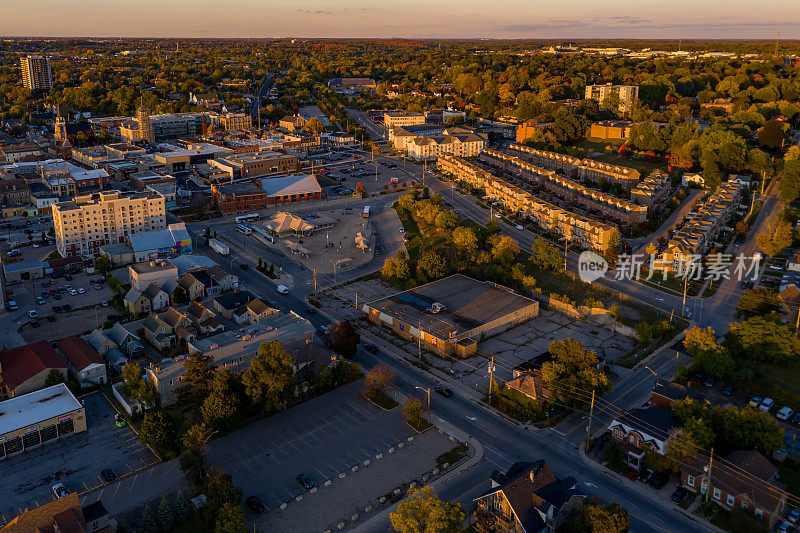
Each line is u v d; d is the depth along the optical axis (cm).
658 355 16862
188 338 16800
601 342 17825
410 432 13900
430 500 10156
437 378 16188
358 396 15400
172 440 13125
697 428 12219
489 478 12300
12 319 19425
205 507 11312
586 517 10194
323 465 12812
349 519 11294
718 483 11388
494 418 14400
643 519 11106
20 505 11694
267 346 14675
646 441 12388
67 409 13938
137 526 11125
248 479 12394
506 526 10619
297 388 15175
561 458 12888
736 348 16412
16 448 13200
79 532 10069
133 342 17138
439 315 18800
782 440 12381
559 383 14325
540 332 18575
